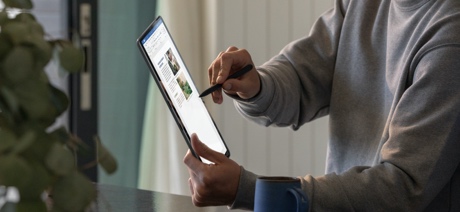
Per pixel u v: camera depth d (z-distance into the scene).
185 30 3.43
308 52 2.06
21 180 0.76
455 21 1.56
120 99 3.48
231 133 3.43
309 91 2.04
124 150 3.50
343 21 1.98
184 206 1.68
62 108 0.89
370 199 1.48
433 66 1.52
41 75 0.85
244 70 1.83
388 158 1.51
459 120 1.51
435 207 1.62
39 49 0.82
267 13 3.42
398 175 1.48
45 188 0.78
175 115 1.61
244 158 3.44
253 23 3.42
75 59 0.86
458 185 1.62
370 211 1.49
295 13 3.42
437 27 1.57
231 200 1.54
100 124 3.45
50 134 0.83
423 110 1.51
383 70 1.82
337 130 1.91
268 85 1.90
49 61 0.84
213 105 3.42
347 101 1.90
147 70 3.51
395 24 1.76
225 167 1.52
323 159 3.44
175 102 1.63
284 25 3.42
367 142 1.82
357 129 1.85
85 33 3.39
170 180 3.45
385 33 1.84
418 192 1.48
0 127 0.81
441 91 1.50
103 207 1.62
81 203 0.80
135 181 3.52
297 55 2.06
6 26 0.83
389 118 1.65
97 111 3.43
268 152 3.45
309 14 3.41
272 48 3.43
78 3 3.38
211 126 1.78
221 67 1.79
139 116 3.52
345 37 1.94
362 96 1.86
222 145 1.79
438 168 1.50
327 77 2.03
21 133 0.81
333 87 1.96
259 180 1.32
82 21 3.39
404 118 1.53
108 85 3.45
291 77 2.02
